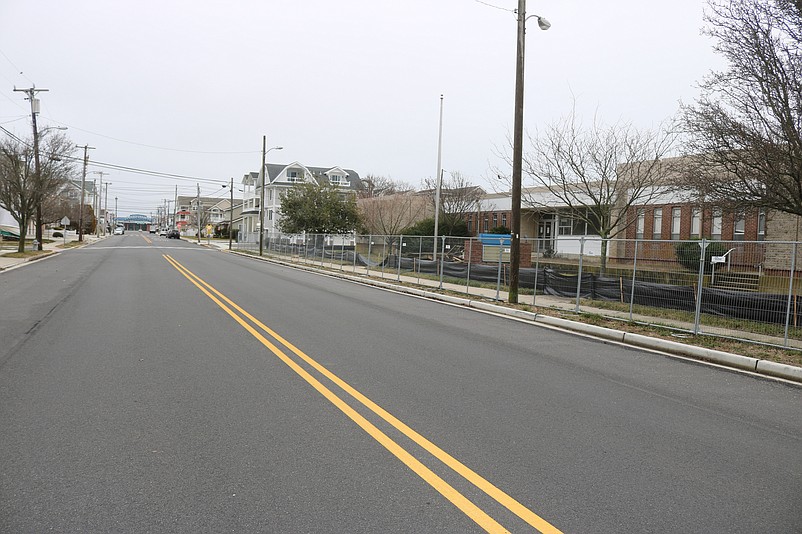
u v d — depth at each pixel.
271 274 25.27
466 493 4.05
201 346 8.97
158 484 4.11
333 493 4.00
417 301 17.06
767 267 12.16
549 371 8.09
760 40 12.70
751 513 3.86
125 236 100.19
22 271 22.73
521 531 3.54
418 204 50.44
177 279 20.59
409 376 7.41
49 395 6.25
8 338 9.41
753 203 13.27
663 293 13.09
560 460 4.73
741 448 5.18
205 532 3.46
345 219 47.53
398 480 4.25
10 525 3.50
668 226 30.33
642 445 5.16
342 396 6.39
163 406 5.93
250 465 4.47
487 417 5.81
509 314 14.83
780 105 12.46
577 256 20.94
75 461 4.50
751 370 8.93
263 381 6.97
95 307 13.07
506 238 23.62
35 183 31.36
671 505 3.96
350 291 19.09
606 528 3.60
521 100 15.50
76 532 3.44
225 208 139.62
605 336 11.76
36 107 32.00
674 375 8.26
